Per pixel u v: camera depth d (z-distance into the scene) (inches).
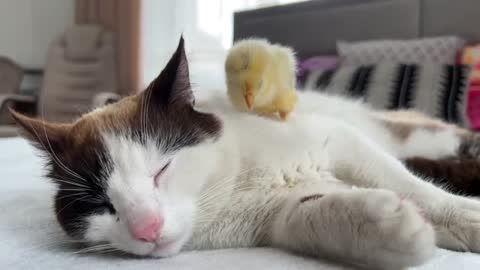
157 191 15.0
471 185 22.0
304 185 17.1
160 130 16.0
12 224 18.0
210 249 16.6
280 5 56.1
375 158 17.9
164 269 13.3
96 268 13.6
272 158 17.1
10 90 76.4
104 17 76.2
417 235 11.8
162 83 16.8
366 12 50.3
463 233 15.4
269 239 16.4
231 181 16.9
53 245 15.8
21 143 38.1
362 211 12.4
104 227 14.9
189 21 67.0
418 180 17.4
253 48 17.9
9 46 84.7
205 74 54.7
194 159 16.1
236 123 17.9
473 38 44.7
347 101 27.6
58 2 82.9
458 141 27.5
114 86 73.4
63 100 74.1
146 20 71.6
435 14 46.5
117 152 15.1
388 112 32.0
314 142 17.8
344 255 13.1
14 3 83.4
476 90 38.4
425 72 39.5
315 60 49.6
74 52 74.8
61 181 15.8
